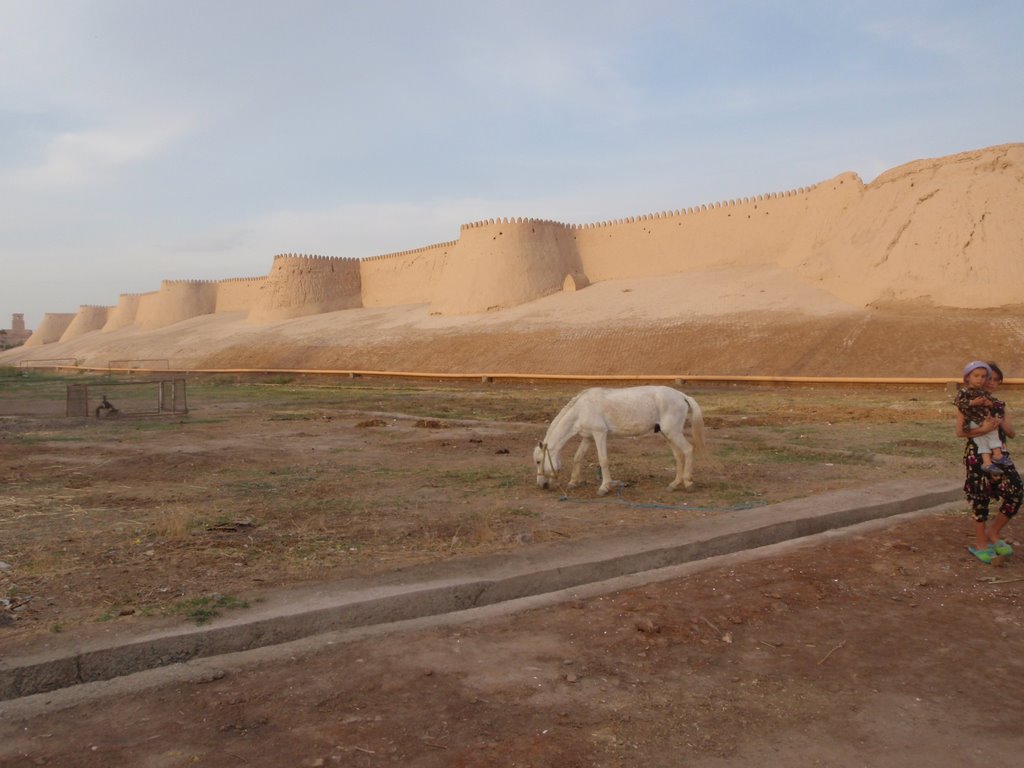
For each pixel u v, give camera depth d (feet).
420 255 285.02
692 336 157.99
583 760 11.82
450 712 13.41
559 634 17.10
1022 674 14.89
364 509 29.76
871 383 115.65
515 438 54.80
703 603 18.97
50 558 22.52
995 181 158.30
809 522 26.86
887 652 16.03
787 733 12.69
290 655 16.03
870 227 176.55
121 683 14.78
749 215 212.84
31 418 76.07
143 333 335.67
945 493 31.37
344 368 198.39
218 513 29.07
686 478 32.91
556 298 222.28
